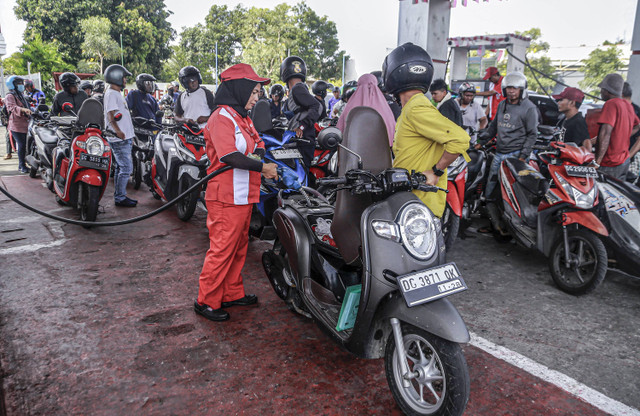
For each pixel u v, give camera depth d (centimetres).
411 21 766
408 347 247
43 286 393
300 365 291
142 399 255
